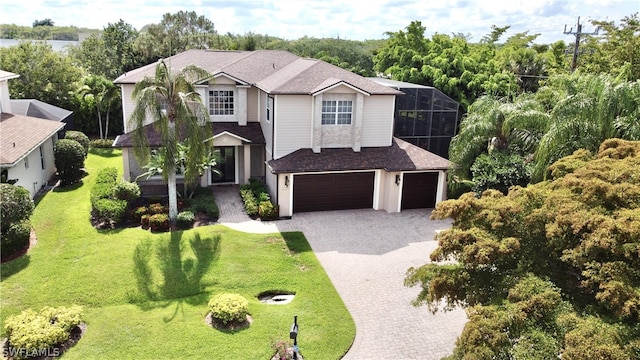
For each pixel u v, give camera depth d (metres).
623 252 8.91
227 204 26.53
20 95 40.06
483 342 8.64
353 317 16.17
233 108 29.69
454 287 10.86
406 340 15.02
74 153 28.61
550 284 9.52
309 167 24.83
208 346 14.00
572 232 10.04
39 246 19.81
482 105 27.36
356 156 26.22
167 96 21.56
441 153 32.75
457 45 52.84
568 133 20.64
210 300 16.05
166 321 15.19
